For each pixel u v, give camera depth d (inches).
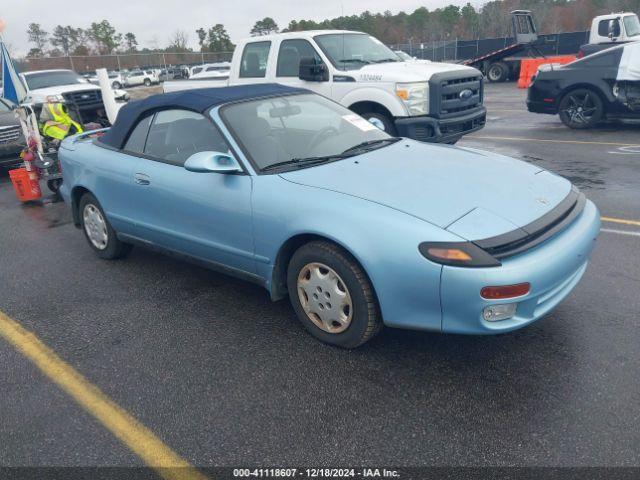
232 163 137.9
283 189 129.0
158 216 162.1
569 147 349.7
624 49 389.1
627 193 238.8
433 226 108.5
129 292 171.5
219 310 155.6
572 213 122.8
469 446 96.6
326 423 105.1
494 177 130.2
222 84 361.4
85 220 200.7
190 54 1497.3
